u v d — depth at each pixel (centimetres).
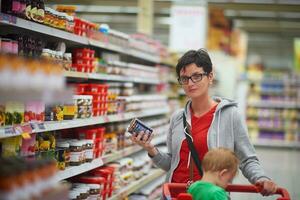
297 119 1552
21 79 205
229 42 1223
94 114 425
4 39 286
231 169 265
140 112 579
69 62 371
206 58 306
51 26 338
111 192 450
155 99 670
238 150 315
